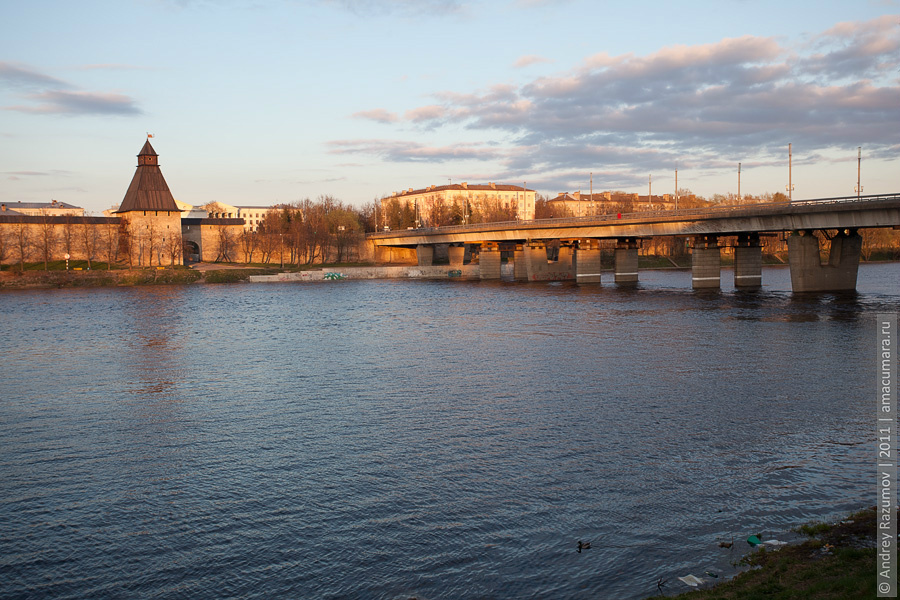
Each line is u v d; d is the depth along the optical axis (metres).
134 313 112.25
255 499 32.31
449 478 34.06
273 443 40.47
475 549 26.98
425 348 71.94
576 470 34.59
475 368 60.59
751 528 27.75
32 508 31.86
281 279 195.25
